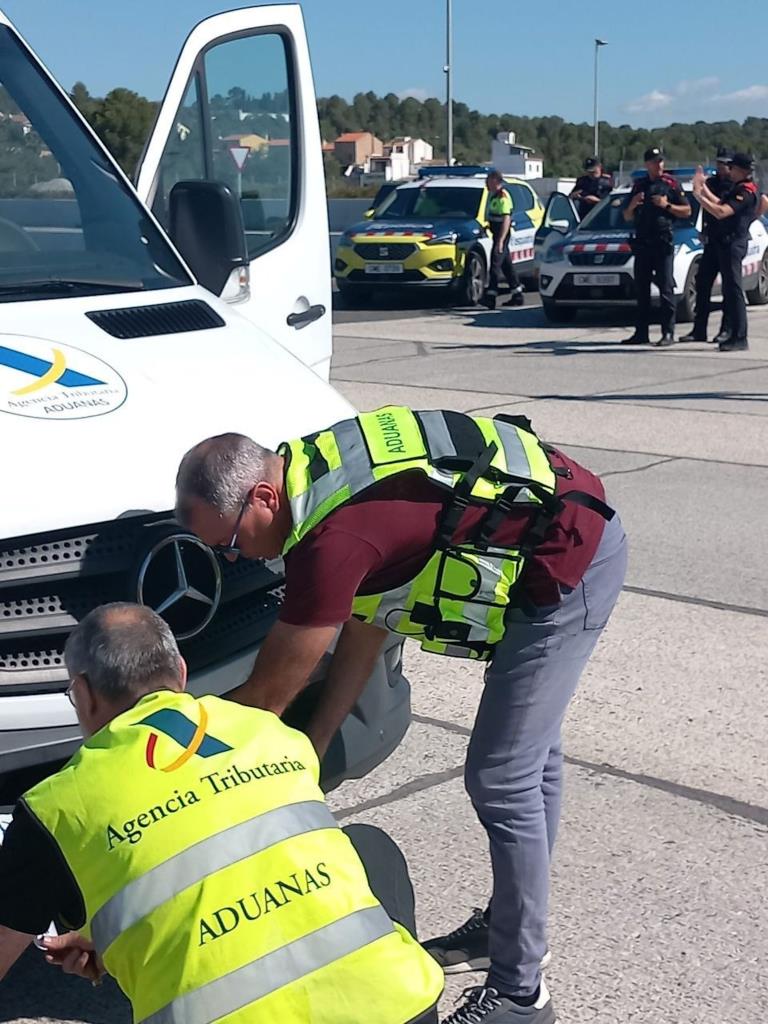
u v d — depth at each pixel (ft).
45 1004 11.18
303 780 7.71
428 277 62.13
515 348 49.19
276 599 11.63
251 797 7.44
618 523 10.44
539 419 34.78
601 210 58.59
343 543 9.29
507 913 10.44
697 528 24.85
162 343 12.93
